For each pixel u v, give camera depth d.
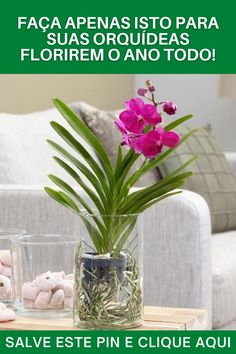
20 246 1.79
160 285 2.31
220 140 4.94
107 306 1.69
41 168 2.77
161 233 2.30
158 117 1.64
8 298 1.84
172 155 3.25
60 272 1.79
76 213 1.73
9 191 2.47
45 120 2.99
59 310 1.78
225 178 3.45
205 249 2.29
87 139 1.70
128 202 1.72
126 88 4.89
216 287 2.41
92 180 1.72
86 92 4.40
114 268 1.69
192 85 4.98
